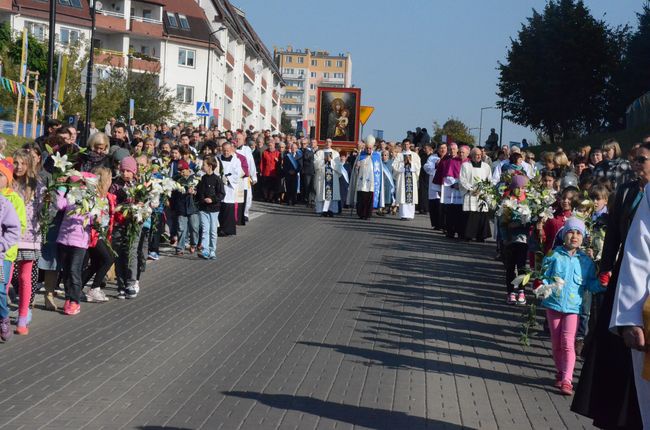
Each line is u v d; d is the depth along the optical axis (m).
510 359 11.26
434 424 8.18
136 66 78.94
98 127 61.31
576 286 9.80
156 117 69.31
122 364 10.00
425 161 34.50
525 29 74.56
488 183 15.23
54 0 23.23
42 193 11.84
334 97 38.50
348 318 13.32
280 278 16.97
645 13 69.81
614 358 6.63
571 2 73.38
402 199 31.03
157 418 7.96
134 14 83.38
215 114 58.16
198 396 8.77
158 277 16.53
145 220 14.22
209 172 19.14
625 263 5.95
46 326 11.94
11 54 60.38
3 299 10.78
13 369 9.62
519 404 9.13
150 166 14.34
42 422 7.73
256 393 8.95
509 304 15.16
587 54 72.00
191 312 13.29
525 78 73.69
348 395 9.02
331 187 30.98
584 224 10.35
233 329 12.18
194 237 19.67
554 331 9.87
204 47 87.56
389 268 18.84
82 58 63.00
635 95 70.38
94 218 12.80
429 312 14.16
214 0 92.94
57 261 12.75
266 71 128.88
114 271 15.53
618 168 15.23
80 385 9.05
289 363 10.34
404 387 9.52
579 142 58.44
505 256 15.29
